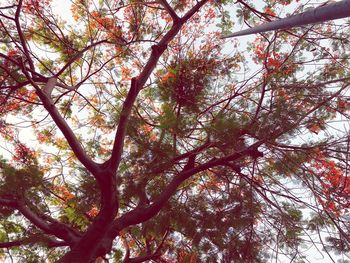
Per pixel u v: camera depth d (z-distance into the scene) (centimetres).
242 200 741
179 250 841
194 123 618
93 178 772
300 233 712
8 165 774
